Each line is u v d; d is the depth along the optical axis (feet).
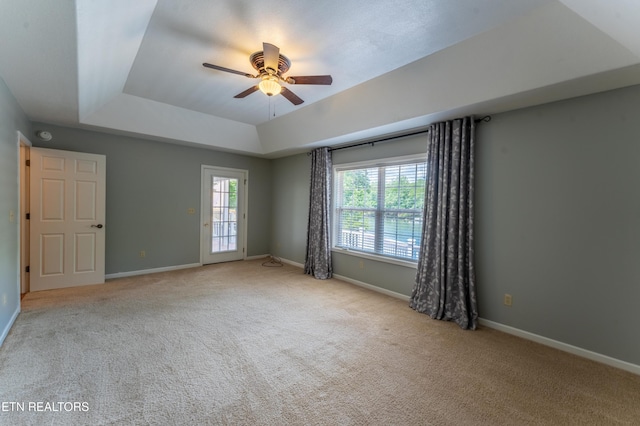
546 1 6.16
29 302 11.18
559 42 6.68
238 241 19.97
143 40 8.11
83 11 5.22
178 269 17.20
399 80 9.93
